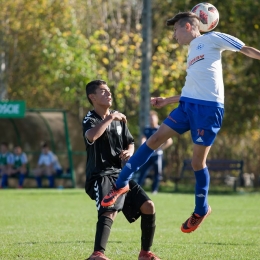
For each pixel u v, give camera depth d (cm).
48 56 8319
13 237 2500
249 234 2702
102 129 1809
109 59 8900
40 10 9588
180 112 1828
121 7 10150
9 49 10288
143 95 6650
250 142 9338
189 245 2323
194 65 1831
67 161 7462
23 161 7106
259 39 7825
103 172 1875
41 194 5384
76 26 8994
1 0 9462
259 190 7344
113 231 2783
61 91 9762
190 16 1894
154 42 8775
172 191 6706
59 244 2297
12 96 10888
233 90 8612
